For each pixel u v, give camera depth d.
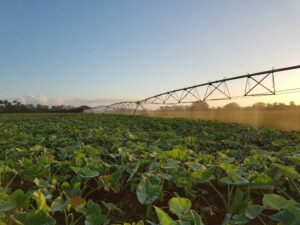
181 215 2.87
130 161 5.48
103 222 3.08
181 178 4.18
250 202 3.67
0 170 4.56
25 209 3.36
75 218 3.71
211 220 3.78
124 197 4.47
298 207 2.98
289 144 9.09
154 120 22.73
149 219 3.80
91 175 4.23
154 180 4.11
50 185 4.07
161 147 8.12
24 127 16.62
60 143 8.88
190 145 8.88
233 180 3.77
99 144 9.29
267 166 5.40
